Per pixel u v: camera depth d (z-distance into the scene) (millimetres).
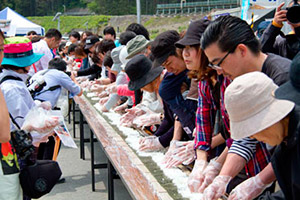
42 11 85812
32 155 2199
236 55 1533
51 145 3654
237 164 1630
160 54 2293
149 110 3018
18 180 2045
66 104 4148
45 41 5598
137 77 2678
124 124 3102
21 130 2084
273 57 1551
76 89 3646
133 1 76750
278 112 1172
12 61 2488
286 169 1232
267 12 4730
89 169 4691
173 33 2316
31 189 2059
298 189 1172
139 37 3410
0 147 1925
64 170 4664
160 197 1641
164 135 2438
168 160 2109
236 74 1574
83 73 6141
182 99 2328
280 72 1482
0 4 82125
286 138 1212
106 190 3971
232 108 1229
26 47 2557
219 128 1980
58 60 3732
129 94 3543
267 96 1200
